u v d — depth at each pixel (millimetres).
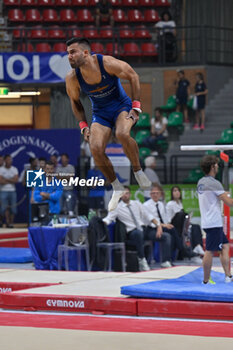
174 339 7039
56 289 10000
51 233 13922
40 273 12242
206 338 7086
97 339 7062
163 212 14273
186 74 25234
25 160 20656
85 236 13609
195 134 24094
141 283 9789
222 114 24891
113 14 28266
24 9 28453
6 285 10977
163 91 25219
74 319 8477
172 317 8711
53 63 20031
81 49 6797
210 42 27938
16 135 20625
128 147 6828
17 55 20016
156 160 23609
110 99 7016
